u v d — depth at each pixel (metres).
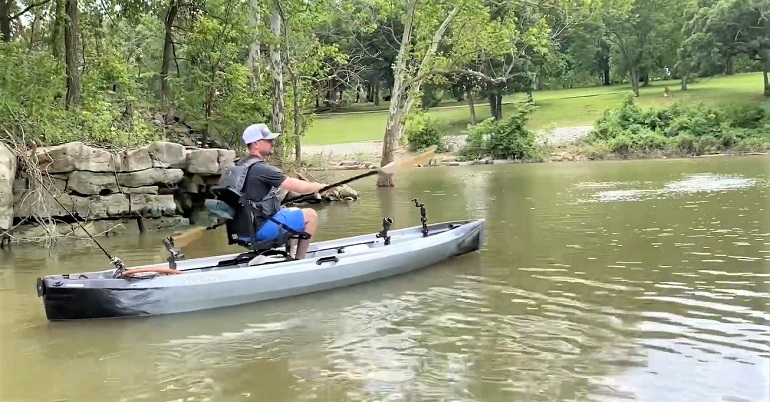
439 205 13.14
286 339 4.86
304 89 18.50
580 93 50.91
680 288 5.79
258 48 16.58
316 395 3.80
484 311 5.34
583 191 14.57
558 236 8.62
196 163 11.12
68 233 9.62
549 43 20.80
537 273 6.58
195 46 15.90
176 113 16.48
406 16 20.09
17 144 9.51
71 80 13.12
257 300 5.92
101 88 15.62
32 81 11.65
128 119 14.37
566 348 4.41
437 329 4.93
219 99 16.47
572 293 5.78
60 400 3.88
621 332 4.68
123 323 5.40
